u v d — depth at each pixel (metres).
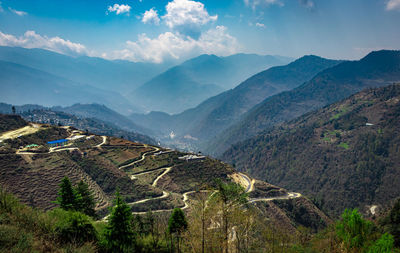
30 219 26.89
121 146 187.25
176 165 171.00
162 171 161.75
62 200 59.72
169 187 144.88
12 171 118.31
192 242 37.53
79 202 62.28
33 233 24.80
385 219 67.06
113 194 127.81
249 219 39.53
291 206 152.00
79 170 135.62
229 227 37.97
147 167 164.25
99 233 33.56
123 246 34.06
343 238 37.75
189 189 146.50
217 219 36.59
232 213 36.22
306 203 157.88
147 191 130.25
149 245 38.62
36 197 108.62
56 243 25.78
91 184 129.12
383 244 31.81
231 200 36.09
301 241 63.25
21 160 128.00
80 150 161.25
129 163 166.38
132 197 125.38
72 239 28.20
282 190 170.00
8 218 25.12
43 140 163.38
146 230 49.16
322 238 57.22
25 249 21.53
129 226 35.72
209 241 36.81
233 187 36.31
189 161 178.62
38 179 118.94
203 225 35.34
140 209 113.88
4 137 151.00
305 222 145.88
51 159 135.75
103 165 146.38
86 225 31.33
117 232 33.91
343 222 38.75
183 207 118.06
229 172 177.50
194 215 37.62
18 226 24.28
